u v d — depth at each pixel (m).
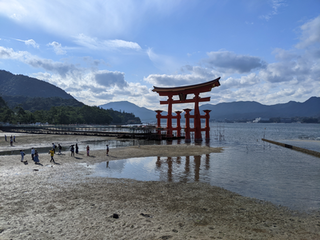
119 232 8.53
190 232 8.60
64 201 12.14
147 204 11.83
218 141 59.28
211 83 50.84
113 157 28.52
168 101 62.03
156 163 24.72
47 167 21.50
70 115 169.12
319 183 16.59
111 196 13.12
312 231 8.86
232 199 12.80
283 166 23.41
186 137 55.72
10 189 14.23
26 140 54.97
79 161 25.28
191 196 13.27
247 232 8.69
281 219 10.05
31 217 9.92
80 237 8.11
